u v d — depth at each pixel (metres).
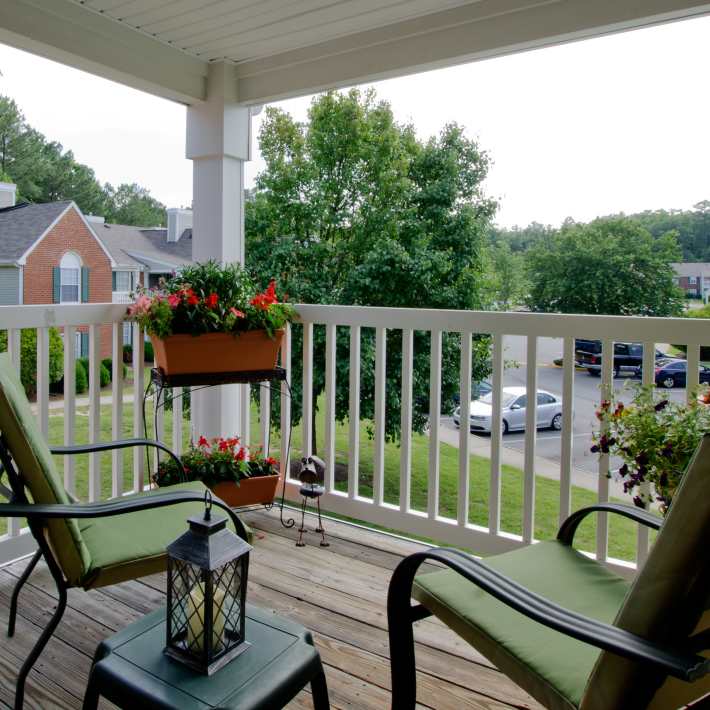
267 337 2.81
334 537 2.86
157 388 2.90
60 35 2.56
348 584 2.38
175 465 2.82
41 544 1.52
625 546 3.97
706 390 1.80
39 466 1.49
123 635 1.28
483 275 5.41
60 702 1.67
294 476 3.67
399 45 2.77
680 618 0.89
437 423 2.70
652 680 0.93
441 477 5.83
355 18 2.72
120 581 1.61
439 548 1.29
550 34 2.41
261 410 3.32
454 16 2.61
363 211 5.54
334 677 1.80
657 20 2.25
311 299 5.47
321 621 2.11
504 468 5.71
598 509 1.62
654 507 2.73
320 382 5.55
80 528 1.81
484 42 2.56
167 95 3.14
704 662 0.86
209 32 2.87
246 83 3.25
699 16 2.22
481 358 5.53
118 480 2.83
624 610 0.96
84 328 4.18
